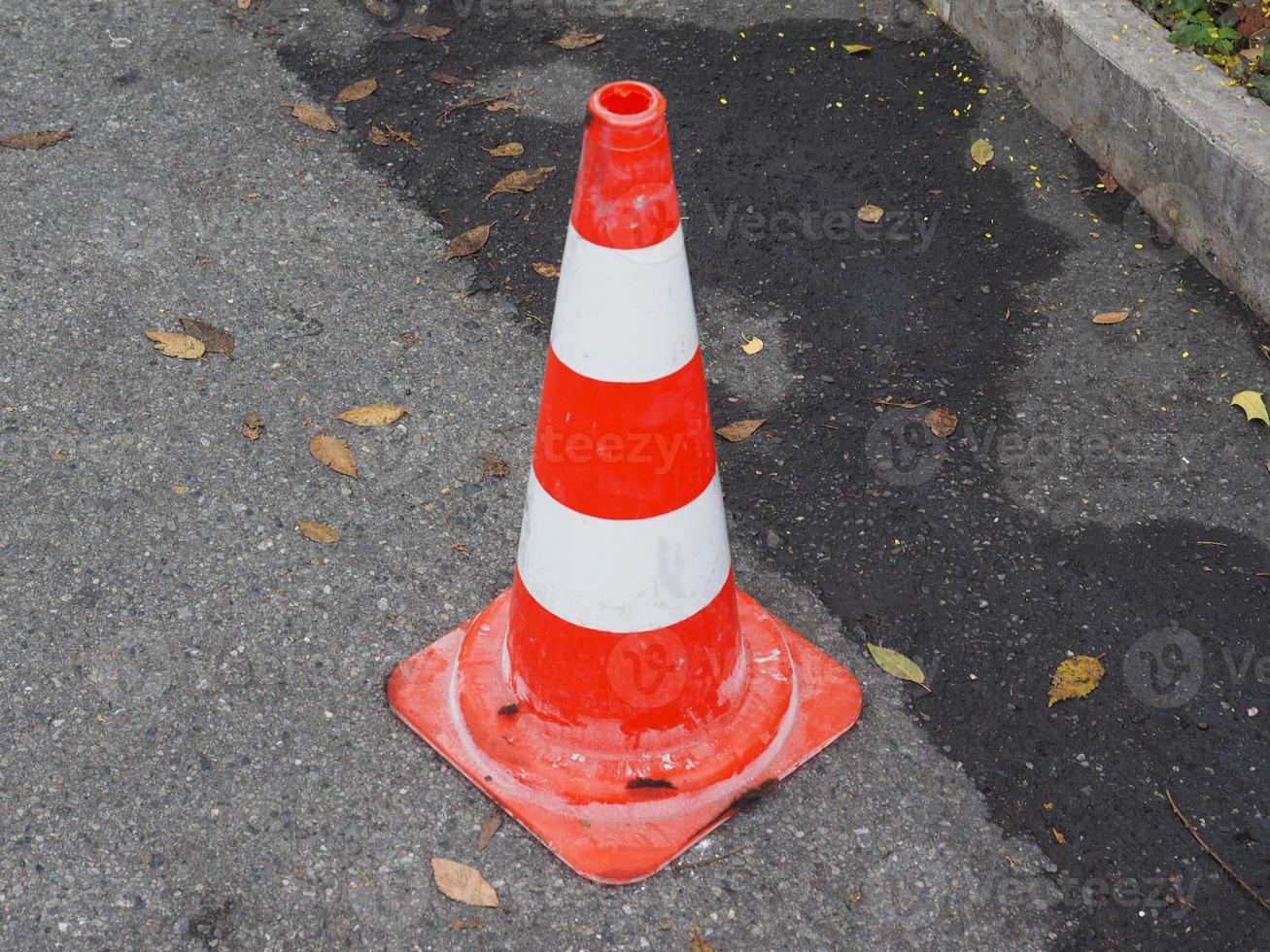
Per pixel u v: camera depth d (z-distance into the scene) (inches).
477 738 94.8
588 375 80.7
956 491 121.0
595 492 84.2
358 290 139.8
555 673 91.3
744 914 88.4
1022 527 118.0
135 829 91.6
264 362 130.3
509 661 96.2
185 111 162.1
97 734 97.4
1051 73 163.6
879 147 163.5
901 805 95.3
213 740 97.4
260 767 95.8
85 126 157.9
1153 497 121.0
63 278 137.5
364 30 178.5
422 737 98.0
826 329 138.6
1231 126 139.9
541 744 94.0
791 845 92.4
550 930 87.2
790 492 120.3
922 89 172.7
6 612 105.7
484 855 91.1
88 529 112.8
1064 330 139.1
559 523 86.7
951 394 131.5
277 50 173.8
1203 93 145.1
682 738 93.6
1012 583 113.0
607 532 85.4
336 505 116.6
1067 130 164.2
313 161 156.3
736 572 112.8
